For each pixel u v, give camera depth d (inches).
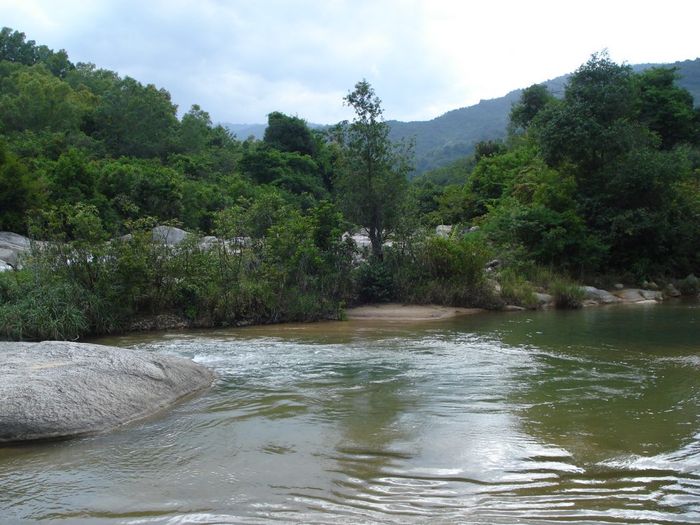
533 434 241.3
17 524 169.5
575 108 940.0
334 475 201.9
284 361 389.1
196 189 1342.3
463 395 302.0
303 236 637.3
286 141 2215.8
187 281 565.3
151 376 299.4
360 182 714.2
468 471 204.5
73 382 268.2
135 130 2063.2
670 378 337.7
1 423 237.1
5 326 469.1
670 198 928.9
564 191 925.8
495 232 901.2
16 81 2301.9
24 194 941.8
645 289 863.7
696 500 181.6
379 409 277.9
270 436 242.2
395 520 170.1
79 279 534.3
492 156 1686.8
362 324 577.3
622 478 198.2
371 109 721.0
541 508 177.0
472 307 692.7
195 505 180.2
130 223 575.5
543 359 393.4
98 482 198.2
